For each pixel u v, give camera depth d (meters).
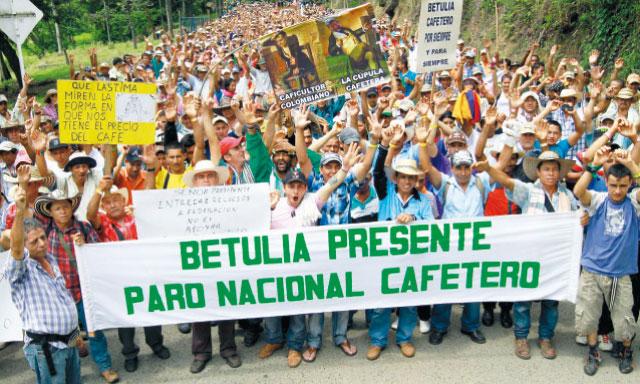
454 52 7.45
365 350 6.08
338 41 6.55
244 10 59.34
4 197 6.83
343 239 5.64
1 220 6.39
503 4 21.64
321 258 5.67
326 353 6.05
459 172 5.91
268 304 5.75
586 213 5.54
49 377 4.73
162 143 7.62
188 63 17.62
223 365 5.91
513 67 13.06
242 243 5.60
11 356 6.36
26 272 4.68
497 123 8.02
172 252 5.57
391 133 5.71
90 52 14.12
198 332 5.79
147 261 5.56
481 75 11.99
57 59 38.56
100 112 5.82
